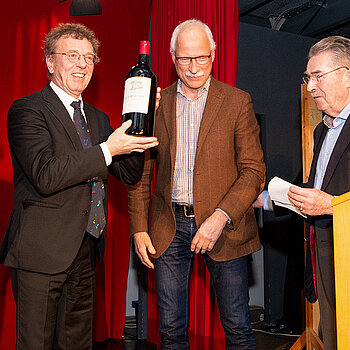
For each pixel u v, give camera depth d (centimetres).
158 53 363
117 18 365
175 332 181
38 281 144
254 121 181
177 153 181
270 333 379
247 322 176
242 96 179
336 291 104
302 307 381
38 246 143
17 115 147
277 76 429
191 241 179
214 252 174
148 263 186
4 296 317
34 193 147
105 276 353
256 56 420
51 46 157
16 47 329
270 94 424
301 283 408
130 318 394
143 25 376
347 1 442
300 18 492
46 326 145
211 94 179
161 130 185
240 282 175
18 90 328
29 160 140
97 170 139
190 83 174
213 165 173
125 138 139
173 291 181
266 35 427
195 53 168
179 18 342
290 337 366
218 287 177
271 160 419
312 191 155
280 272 411
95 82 355
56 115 151
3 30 326
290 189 159
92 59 160
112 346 334
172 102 186
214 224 164
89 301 164
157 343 338
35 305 144
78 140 154
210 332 320
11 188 322
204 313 319
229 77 304
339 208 105
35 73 333
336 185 163
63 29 158
